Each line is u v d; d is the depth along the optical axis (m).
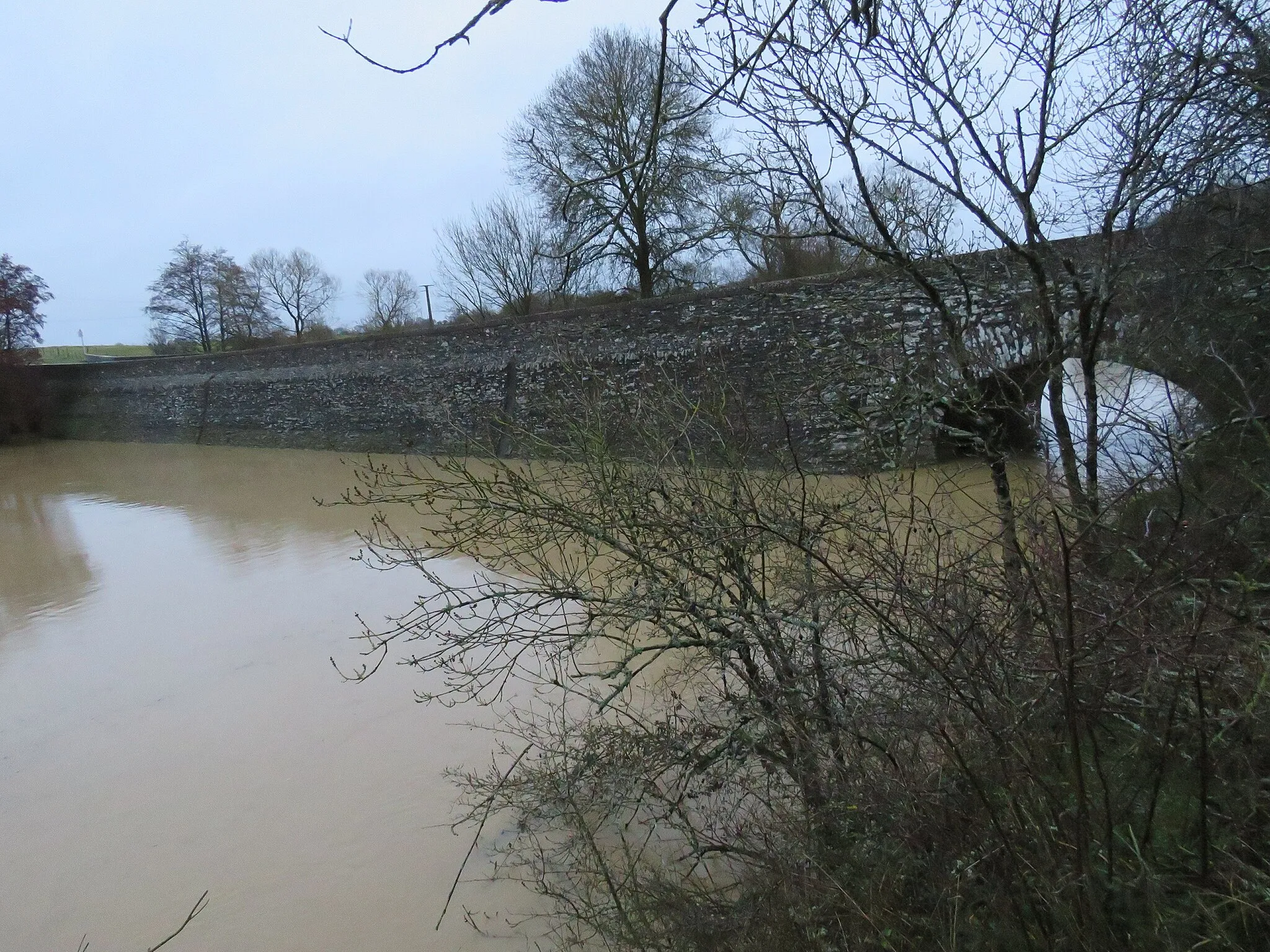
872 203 2.94
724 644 3.06
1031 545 2.33
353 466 17.48
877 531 2.78
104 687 6.40
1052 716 2.11
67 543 11.89
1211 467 2.71
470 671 3.65
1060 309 3.44
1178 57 3.02
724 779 3.40
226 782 4.82
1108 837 1.89
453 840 4.00
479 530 3.27
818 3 2.34
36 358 29.56
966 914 2.10
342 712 5.50
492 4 1.38
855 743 2.65
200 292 38.59
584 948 3.09
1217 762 1.89
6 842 4.44
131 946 3.61
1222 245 3.87
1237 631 1.78
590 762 3.49
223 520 12.57
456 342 18.02
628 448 3.29
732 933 2.66
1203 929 1.79
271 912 3.68
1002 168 3.14
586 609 3.64
